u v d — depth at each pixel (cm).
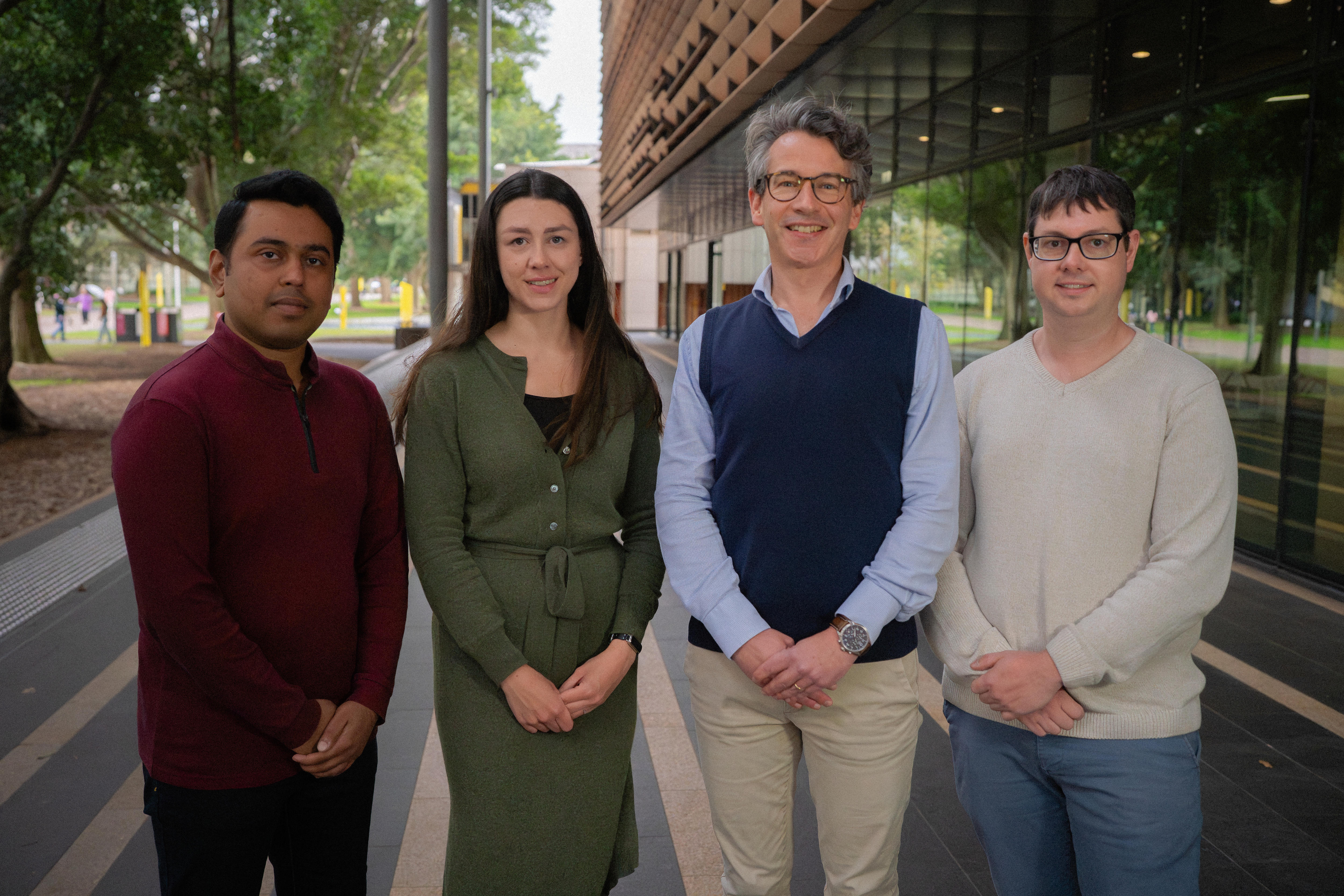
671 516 207
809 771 216
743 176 1553
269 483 181
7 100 1086
